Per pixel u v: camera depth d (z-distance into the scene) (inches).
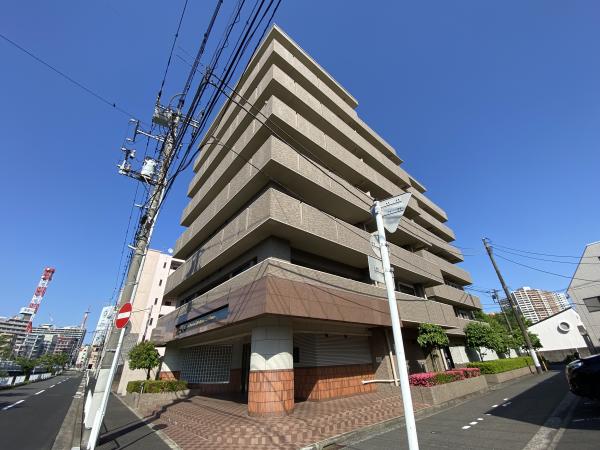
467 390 479.8
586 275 915.4
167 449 262.2
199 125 261.9
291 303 360.5
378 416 339.0
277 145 451.2
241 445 259.8
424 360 634.2
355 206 557.3
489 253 904.3
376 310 494.6
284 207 414.9
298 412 352.2
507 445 224.1
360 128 811.4
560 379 583.2
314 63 765.9
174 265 1585.9
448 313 710.5
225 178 608.4
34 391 817.5
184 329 552.4
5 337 1092.5
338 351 493.4
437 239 888.9
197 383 658.8
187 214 756.6
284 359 360.8
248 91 637.9
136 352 660.1
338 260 543.5
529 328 1272.1
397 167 842.2
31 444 285.7
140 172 396.2
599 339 859.4
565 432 240.7
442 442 243.9
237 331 474.9
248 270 408.5
